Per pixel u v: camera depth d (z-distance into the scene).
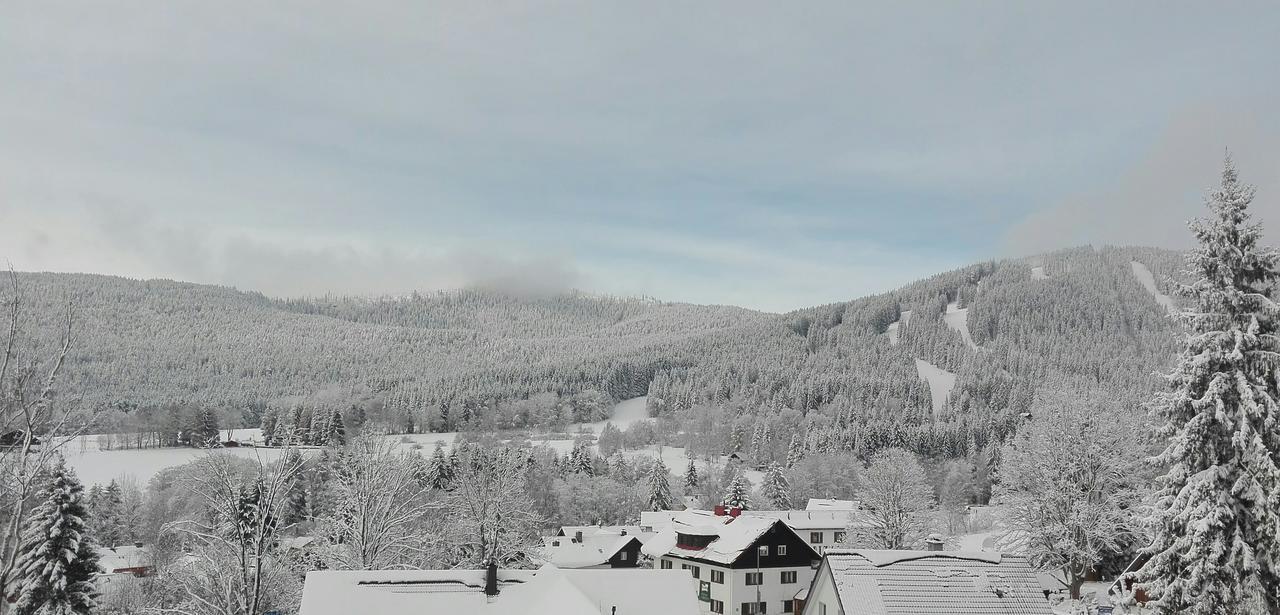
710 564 73.38
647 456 191.62
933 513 92.81
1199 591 28.61
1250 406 27.17
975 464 171.25
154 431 150.25
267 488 32.00
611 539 94.38
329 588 34.53
